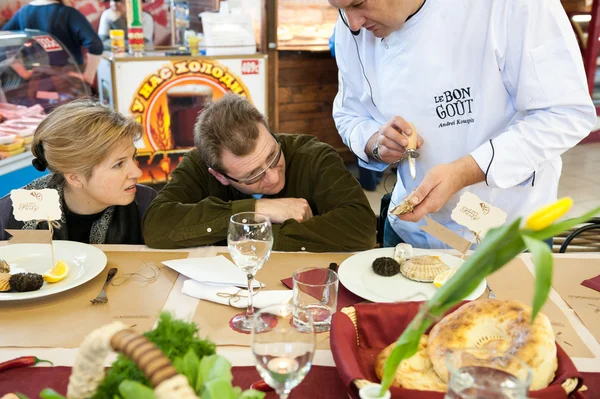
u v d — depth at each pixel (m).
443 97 1.70
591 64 5.86
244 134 1.66
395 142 1.67
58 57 3.26
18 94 3.12
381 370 0.97
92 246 1.61
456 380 0.73
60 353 1.14
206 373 0.79
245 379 1.05
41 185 1.82
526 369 0.75
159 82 3.83
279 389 0.85
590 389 1.02
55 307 1.32
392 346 1.02
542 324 0.94
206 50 3.98
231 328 1.22
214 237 1.69
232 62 3.99
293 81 4.85
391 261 1.45
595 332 1.20
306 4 4.60
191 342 0.84
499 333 0.97
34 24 3.96
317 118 5.05
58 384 1.04
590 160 5.50
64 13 3.95
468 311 1.01
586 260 1.55
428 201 1.48
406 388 0.87
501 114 1.69
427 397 0.83
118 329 0.70
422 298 1.32
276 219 1.72
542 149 1.54
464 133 1.72
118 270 1.52
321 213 1.87
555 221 0.70
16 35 3.13
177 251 1.66
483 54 1.63
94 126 1.64
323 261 1.58
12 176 3.04
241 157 1.67
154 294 1.38
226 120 1.67
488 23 1.59
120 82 3.73
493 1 1.57
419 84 1.70
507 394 0.71
